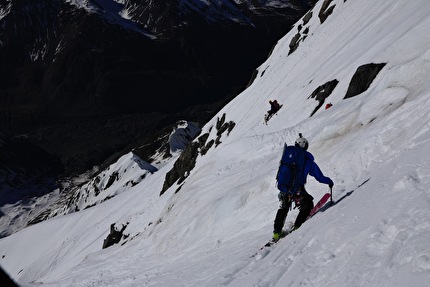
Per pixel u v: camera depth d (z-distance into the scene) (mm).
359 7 46312
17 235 141875
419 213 3988
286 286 4902
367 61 24250
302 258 5312
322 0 69812
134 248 21422
